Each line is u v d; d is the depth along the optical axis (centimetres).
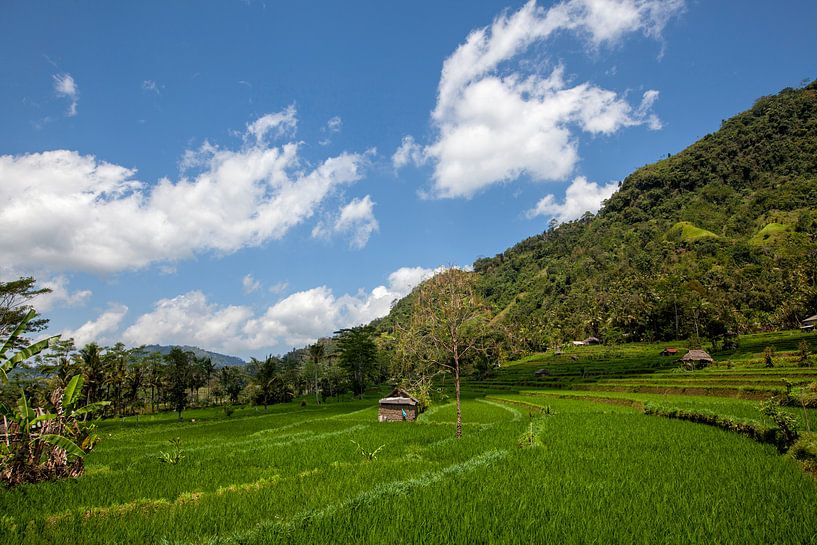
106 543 824
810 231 13825
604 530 804
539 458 1570
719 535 778
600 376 6981
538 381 7569
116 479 1504
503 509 938
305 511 923
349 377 9831
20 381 5141
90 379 5128
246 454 2119
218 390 10681
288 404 8762
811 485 1096
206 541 781
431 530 813
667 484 1129
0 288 3447
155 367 7625
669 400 3759
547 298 16812
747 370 4944
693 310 9719
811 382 3488
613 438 2034
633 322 11444
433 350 2633
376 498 1018
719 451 1616
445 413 4447
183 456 2120
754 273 11762
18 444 1495
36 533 896
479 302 2619
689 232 17188
